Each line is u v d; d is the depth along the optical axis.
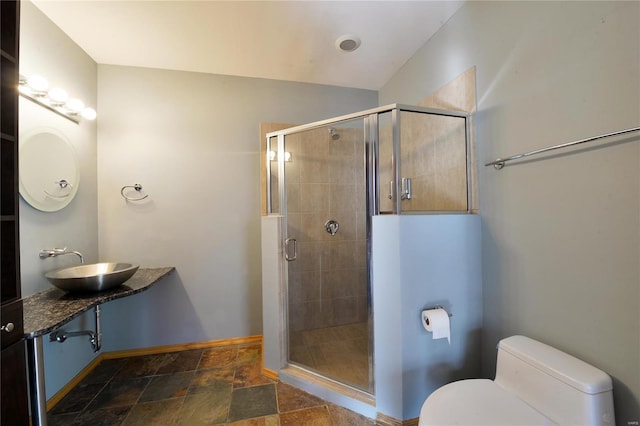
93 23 1.72
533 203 1.26
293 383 1.80
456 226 1.51
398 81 2.37
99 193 2.16
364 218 1.80
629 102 0.92
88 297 1.49
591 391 0.91
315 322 2.20
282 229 1.97
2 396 0.92
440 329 1.36
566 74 1.11
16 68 0.95
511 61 1.35
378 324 1.49
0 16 0.92
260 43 1.97
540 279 1.24
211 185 2.38
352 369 1.85
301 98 2.57
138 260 2.24
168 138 2.29
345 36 1.91
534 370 1.06
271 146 2.15
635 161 0.91
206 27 1.78
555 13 1.15
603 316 1.01
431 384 1.47
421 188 1.63
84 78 2.01
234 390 1.76
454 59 1.72
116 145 2.19
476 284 1.56
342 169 1.99
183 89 2.32
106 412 1.57
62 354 1.73
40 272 1.59
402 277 1.42
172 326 2.30
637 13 0.89
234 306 2.42
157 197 2.27
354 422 1.48
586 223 1.05
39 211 1.59
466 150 1.63
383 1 1.59
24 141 1.48
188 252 2.33
